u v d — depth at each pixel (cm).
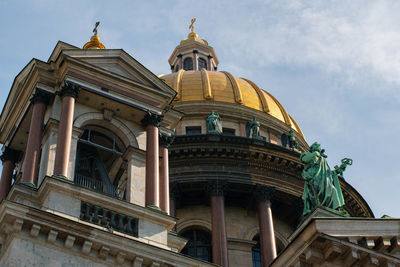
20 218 2905
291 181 5662
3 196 3753
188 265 3188
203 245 5322
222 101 6350
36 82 3688
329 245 3089
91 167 3791
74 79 3675
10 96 4009
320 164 3703
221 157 5575
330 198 3566
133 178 3588
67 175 3347
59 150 3356
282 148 5684
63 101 3569
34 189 3212
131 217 3303
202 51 8456
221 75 6750
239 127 6216
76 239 2997
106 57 3888
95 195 3241
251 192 5534
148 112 3819
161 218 3378
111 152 3872
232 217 5509
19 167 3938
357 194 6025
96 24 4366
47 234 2958
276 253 5275
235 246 5272
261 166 5628
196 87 6488
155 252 3127
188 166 5516
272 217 5681
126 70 3934
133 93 3853
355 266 3130
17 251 2850
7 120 3978
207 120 6016
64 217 3003
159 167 3791
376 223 3212
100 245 3023
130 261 3084
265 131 6312
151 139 3731
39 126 3516
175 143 5544
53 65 3753
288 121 6594
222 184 5419
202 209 5528
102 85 3762
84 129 3738
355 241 3136
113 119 3772
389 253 3209
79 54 3800
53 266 2891
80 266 2956
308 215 3534
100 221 3225
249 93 6588
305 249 3127
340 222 3147
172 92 3978
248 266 5184
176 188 5403
